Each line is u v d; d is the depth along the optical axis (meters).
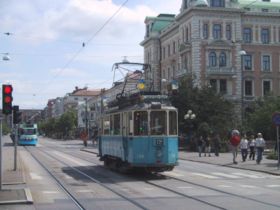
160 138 22.14
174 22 87.25
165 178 22.22
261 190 17.55
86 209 13.22
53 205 14.05
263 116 57.19
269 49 82.06
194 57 77.75
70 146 73.12
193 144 54.56
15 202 14.30
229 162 33.56
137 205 13.83
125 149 23.41
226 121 57.47
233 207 13.30
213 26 78.81
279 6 83.50
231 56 79.44
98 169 27.61
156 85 95.12
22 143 75.50
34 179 21.78
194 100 57.62
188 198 15.28
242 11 79.44
